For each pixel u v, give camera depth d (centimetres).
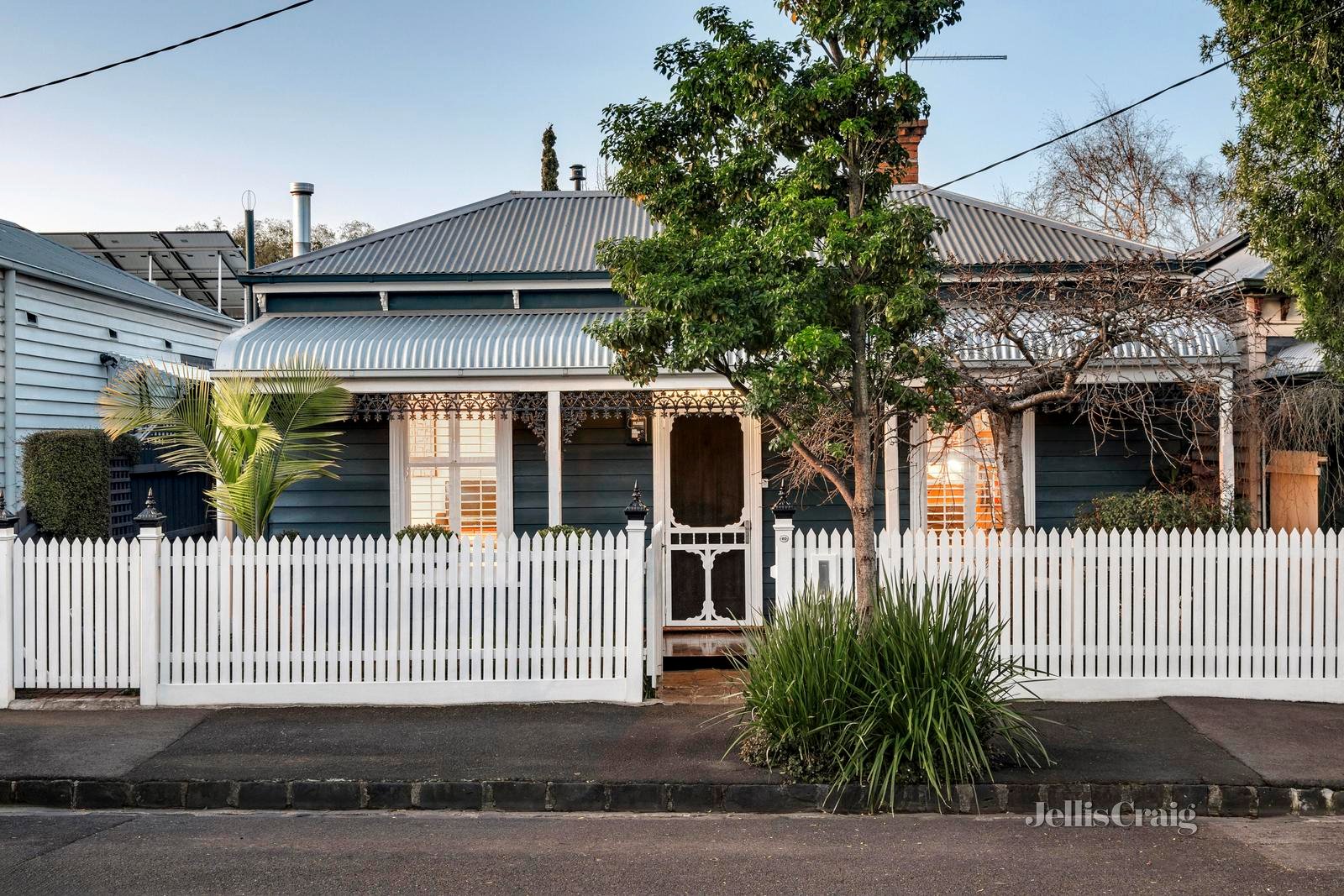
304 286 1223
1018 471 902
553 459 1078
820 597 707
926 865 524
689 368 733
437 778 637
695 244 762
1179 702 796
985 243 1262
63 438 1244
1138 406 1127
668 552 1144
